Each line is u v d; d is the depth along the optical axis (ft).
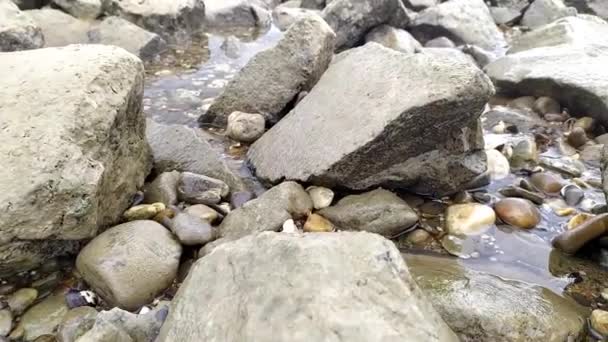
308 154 3.09
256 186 3.22
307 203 2.92
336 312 1.71
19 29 4.60
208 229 2.67
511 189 3.11
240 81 3.94
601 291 2.43
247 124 3.70
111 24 5.38
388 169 3.02
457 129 2.96
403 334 1.67
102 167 2.39
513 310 2.17
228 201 3.04
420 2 6.65
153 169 3.23
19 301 2.29
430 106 2.77
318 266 1.84
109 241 2.46
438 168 3.03
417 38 5.91
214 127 3.97
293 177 3.05
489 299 2.23
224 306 1.88
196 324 1.88
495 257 2.66
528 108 4.26
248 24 6.59
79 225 2.35
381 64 3.28
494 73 4.59
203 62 5.32
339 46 5.50
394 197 2.92
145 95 4.48
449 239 2.77
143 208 2.79
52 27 5.26
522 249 2.71
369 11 5.39
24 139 2.35
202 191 2.99
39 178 2.25
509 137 3.84
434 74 2.91
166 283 2.42
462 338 2.13
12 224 2.22
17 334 2.18
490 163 3.35
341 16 5.43
